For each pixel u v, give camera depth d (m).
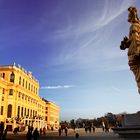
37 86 92.12
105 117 108.88
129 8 6.77
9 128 64.81
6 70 70.81
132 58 6.32
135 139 5.40
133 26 6.49
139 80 6.16
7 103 67.62
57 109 138.75
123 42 6.76
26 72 79.69
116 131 5.83
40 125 82.94
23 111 75.12
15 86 69.94
